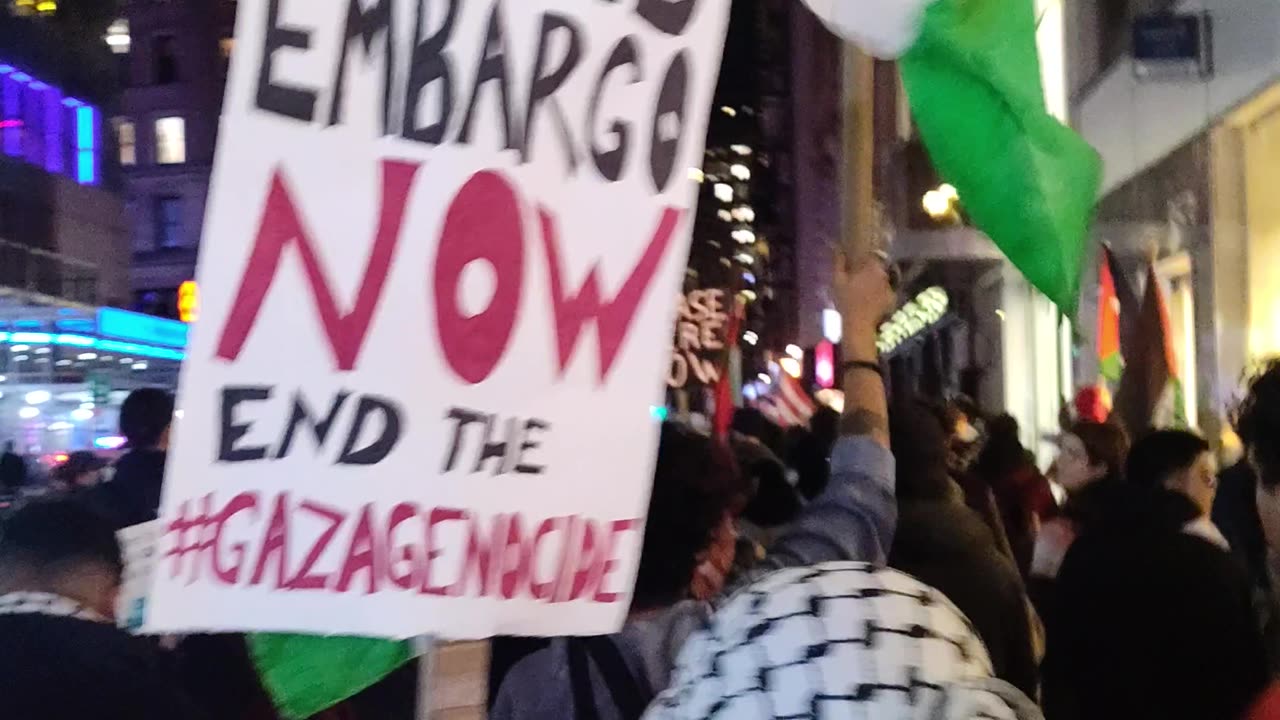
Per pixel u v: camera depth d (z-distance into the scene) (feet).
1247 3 23.81
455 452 5.74
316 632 5.52
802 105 92.84
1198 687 8.91
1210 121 25.52
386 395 5.61
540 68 5.93
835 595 4.00
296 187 5.44
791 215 98.78
